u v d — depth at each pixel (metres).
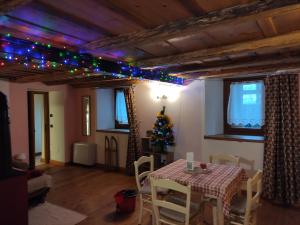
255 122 4.33
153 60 3.01
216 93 4.61
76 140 6.42
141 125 5.28
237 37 2.25
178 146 4.78
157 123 4.70
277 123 3.65
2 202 2.50
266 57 2.98
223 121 4.68
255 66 3.63
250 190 2.31
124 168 5.55
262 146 3.89
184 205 2.69
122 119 6.09
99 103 6.01
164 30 1.89
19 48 2.04
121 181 4.84
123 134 5.55
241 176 2.94
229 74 3.93
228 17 1.62
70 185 4.62
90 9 1.61
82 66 2.59
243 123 4.46
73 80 5.14
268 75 3.74
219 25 1.72
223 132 4.69
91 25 1.89
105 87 5.74
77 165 6.16
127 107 5.23
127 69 3.19
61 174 5.36
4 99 2.51
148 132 5.09
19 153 4.85
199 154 4.54
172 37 1.98
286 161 3.57
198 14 1.70
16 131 5.18
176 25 1.82
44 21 1.80
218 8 1.61
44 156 6.41
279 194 3.63
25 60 2.44
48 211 3.51
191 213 2.49
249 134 4.39
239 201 2.78
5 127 2.52
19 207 2.65
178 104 4.76
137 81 4.70
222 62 3.27
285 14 1.72
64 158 6.17
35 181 3.68
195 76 4.25
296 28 2.04
